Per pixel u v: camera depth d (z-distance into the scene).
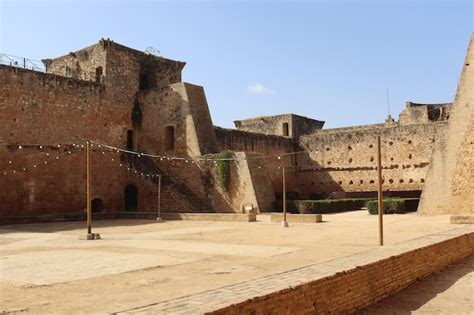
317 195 50.12
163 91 41.00
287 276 8.38
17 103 33.81
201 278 10.32
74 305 7.97
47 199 35.00
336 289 8.54
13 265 12.55
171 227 26.20
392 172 44.97
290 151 51.84
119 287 9.48
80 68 42.75
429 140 42.91
